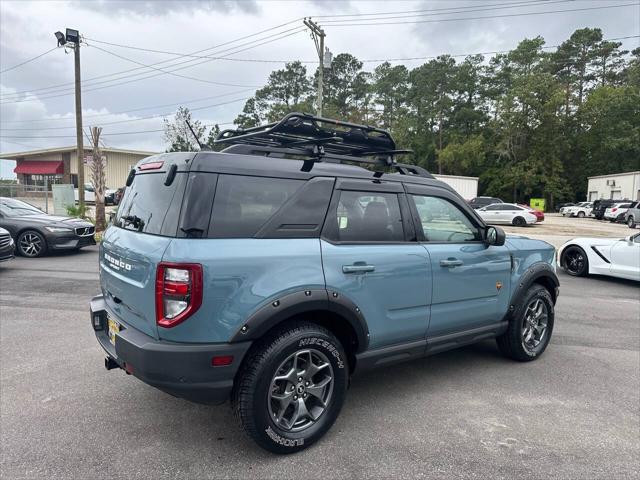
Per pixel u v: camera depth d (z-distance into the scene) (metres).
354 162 3.75
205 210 2.52
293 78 65.75
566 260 9.78
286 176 2.84
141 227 2.82
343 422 3.21
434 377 4.05
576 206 41.56
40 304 6.21
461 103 65.19
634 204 30.64
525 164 53.16
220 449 2.83
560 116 53.53
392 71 69.12
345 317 2.94
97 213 15.54
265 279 2.61
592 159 56.72
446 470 2.65
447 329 3.69
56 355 4.35
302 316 2.93
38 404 3.38
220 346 2.49
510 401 3.58
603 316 6.29
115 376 3.90
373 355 3.19
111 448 2.81
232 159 2.68
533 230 23.77
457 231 3.80
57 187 18.22
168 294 2.43
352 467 2.66
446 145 63.69
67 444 2.85
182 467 2.63
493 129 57.09
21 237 10.23
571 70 67.00
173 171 2.68
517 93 53.44
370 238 3.17
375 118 65.31
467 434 3.06
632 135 52.75
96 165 15.40
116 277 2.96
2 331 5.05
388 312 3.21
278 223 2.75
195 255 2.43
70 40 17.50
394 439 2.98
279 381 2.76
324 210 2.95
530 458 2.79
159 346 2.46
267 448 2.70
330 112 57.06
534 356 4.47
